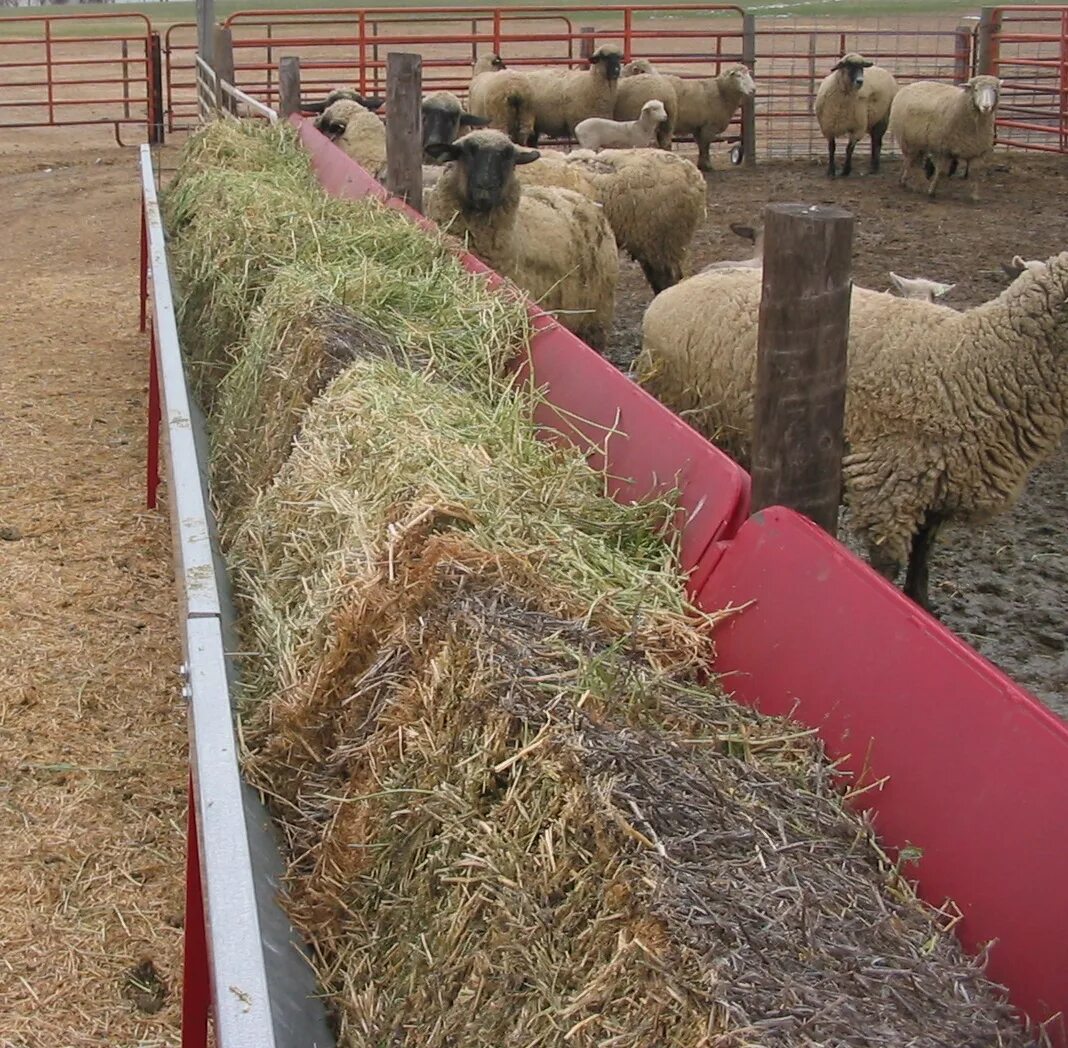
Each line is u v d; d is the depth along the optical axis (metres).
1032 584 5.22
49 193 15.17
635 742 2.10
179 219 7.05
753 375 4.77
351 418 3.38
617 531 3.03
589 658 2.33
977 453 4.42
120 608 4.80
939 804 2.09
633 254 9.30
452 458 3.07
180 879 3.35
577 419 3.67
